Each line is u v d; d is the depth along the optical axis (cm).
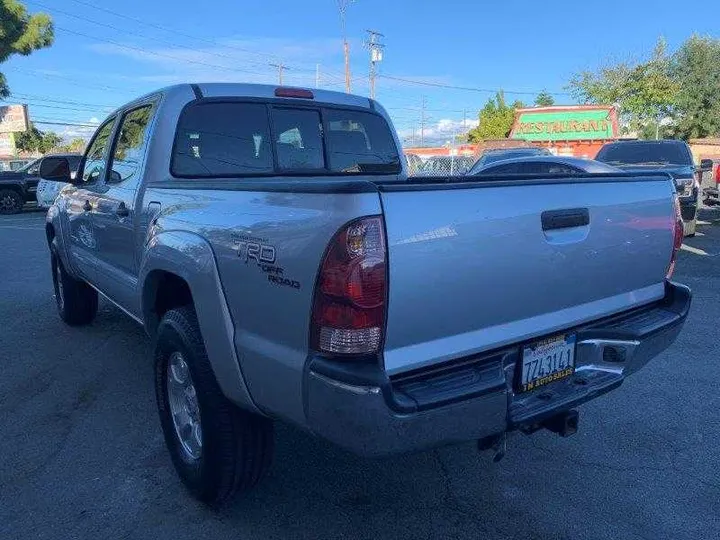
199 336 301
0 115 3872
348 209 220
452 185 241
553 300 285
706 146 3941
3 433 407
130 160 426
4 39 2912
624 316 332
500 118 6309
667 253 345
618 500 333
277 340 249
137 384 486
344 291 221
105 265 471
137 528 307
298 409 242
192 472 319
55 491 339
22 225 1744
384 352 231
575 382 301
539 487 346
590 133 3075
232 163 421
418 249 231
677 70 4147
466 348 254
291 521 314
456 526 311
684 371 518
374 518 317
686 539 301
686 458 378
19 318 677
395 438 228
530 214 267
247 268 260
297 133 453
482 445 279
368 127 496
